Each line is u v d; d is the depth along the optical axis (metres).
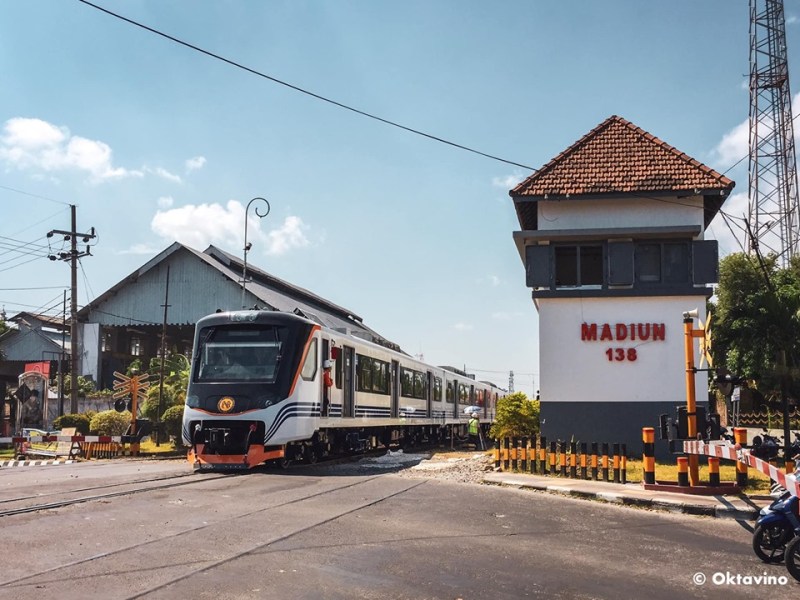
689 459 13.26
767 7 35.84
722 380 13.36
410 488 13.87
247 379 17.34
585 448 15.42
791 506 7.90
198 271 45.28
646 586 7.04
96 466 19.73
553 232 19.48
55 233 33.09
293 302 46.25
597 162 20.31
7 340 53.38
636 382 19.08
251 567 7.21
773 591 7.01
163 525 9.27
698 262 19.20
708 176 19.38
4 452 29.95
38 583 6.39
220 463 16.94
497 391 54.72
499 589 6.73
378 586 6.70
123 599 5.99
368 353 24.17
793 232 35.25
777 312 18.30
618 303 19.34
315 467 18.61
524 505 11.99
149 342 53.81
